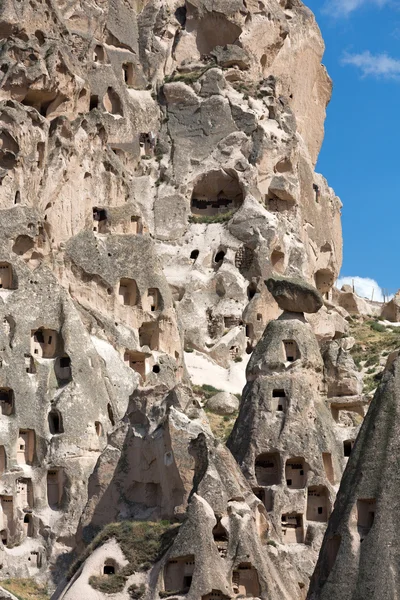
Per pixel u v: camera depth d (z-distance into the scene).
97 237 112.69
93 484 84.31
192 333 120.06
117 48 132.88
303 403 88.31
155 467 82.75
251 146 129.62
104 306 110.00
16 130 110.75
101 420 99.50
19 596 90.94
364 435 71.31
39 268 104.38
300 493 86.75
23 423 98.75
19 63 116.50
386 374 72.38
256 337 120.06
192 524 75.81
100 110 125.50
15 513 96.50
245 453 87.69
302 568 84.31
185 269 124.00
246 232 124.56
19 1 120.38
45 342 102.44
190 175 128.62
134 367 109.31
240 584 75.75
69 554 94.88
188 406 83.94
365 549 68.50
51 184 112.06
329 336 125.94
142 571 77.06
